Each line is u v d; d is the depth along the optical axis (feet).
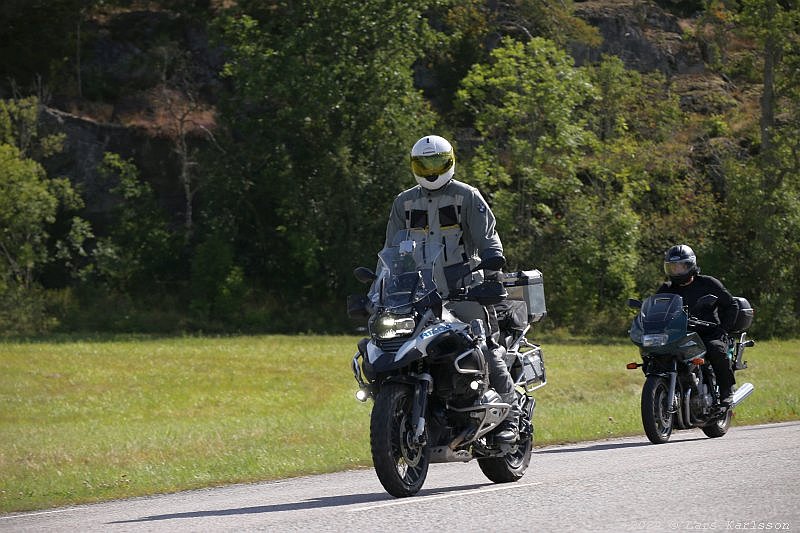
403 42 325.21
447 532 39.78
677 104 366.43
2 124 296.71
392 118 324.80
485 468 59.36
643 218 330.95
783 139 323.37
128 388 182.39
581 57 404.77
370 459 81.00
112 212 317.22
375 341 53.31
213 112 348.18
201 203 331.16
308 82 312.09
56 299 299.17
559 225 309.42
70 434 128.67
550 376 186.60
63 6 367.25
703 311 89.76
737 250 332.39
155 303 309.01
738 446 70.28
